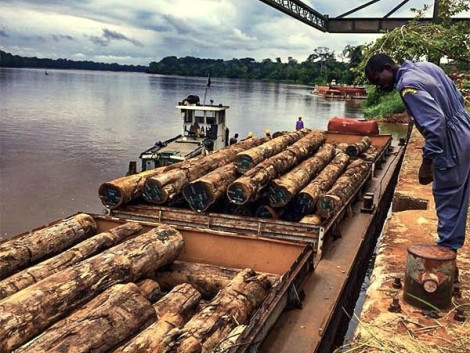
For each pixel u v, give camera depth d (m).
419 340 3.43
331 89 77.44
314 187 7.66
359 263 7.15
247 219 6.64
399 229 5.82
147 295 5.09
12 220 15.72
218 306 4.30
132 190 7.34
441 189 3.89
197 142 16.59
